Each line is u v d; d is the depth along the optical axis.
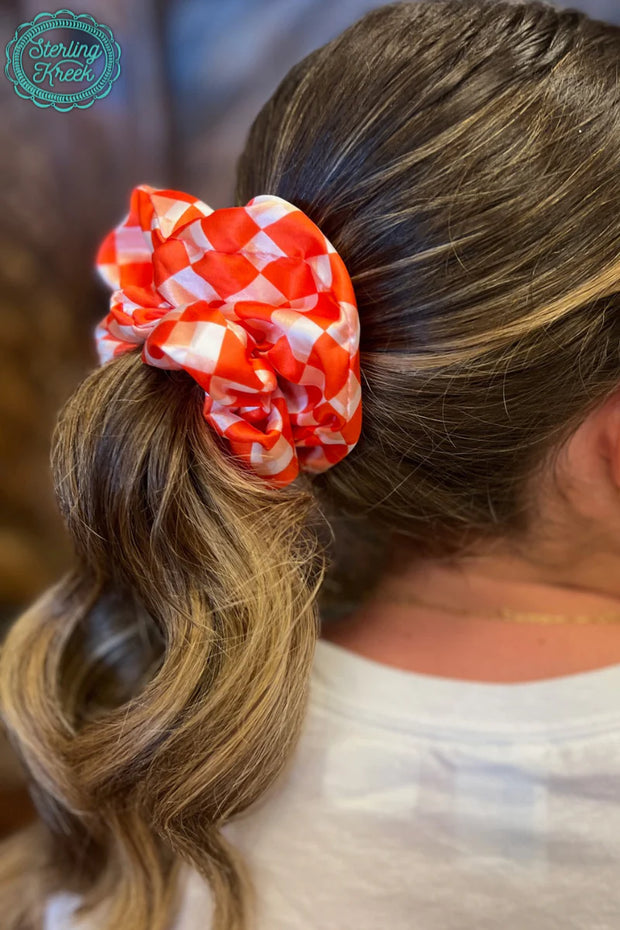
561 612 0.46
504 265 0.36
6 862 0.57
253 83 1.25
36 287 1.25
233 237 0.35
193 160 1.29
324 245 0.35
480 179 0.35
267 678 0.37
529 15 0.38
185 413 0.37
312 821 0.43
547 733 0.40
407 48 0.37
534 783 0.40
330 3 1.21
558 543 0.44
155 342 0.34
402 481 0.42
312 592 0.40
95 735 0.43
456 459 0.41
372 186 0.36
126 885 0.47
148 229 0.39
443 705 0.42
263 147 0.42
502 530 0.44
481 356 0.37
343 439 0.38
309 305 0.36
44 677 0.49
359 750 0.42
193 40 1.22
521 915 0.40
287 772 0.43
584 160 0.35
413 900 0.41
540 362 0.37
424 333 0.37
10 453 1.21
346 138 0.37
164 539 0.37
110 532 0.38
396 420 0.40
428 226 0.35
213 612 0.37
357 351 0.36
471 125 0.35
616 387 0.39
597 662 0.43
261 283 0.36
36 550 1.19
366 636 0.47
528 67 0.36
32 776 0.49
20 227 1.23
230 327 0.35
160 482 0.36
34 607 0.52
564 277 0.36
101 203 1.28
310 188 0.38
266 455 0.37
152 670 0.48
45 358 1.25
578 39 0.38
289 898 0.43
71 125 1.22
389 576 0.49
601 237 0.36
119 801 0.45
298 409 0.38
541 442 0.40
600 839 0.39
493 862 0.40
